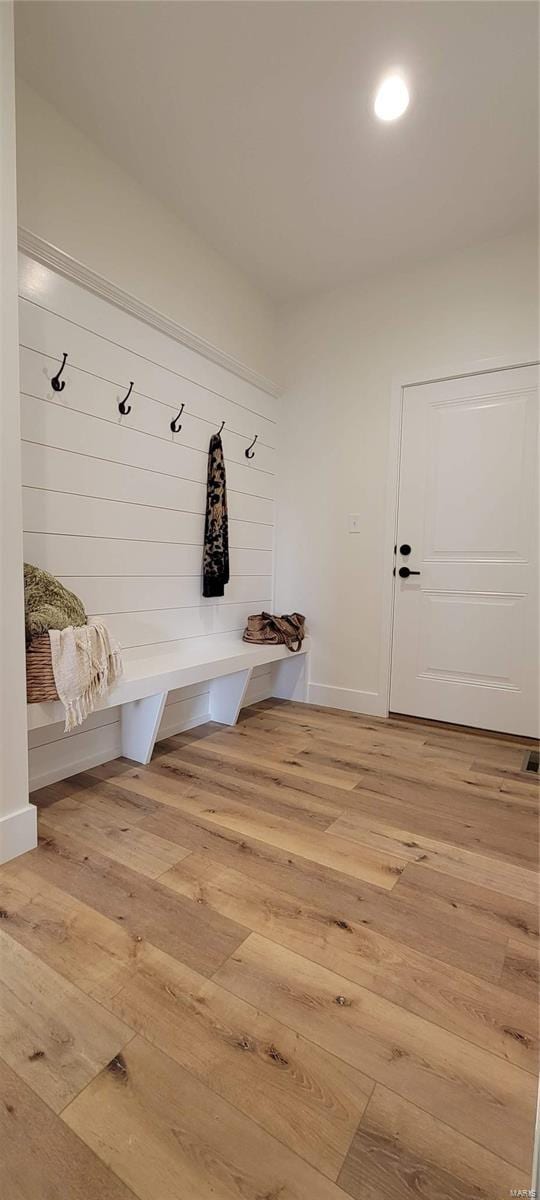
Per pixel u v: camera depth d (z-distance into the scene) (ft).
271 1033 3.01
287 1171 2.32
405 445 9.07
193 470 8.21
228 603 9.30
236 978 3.40
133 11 4.82
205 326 8.41
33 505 5.82
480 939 3.83
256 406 9.75
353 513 9.66
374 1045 2.95
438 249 8.43
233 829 5.31
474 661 8.66
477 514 8.52
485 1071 2.82
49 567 6.04
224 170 6.77
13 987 3.29
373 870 4.66
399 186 7.02
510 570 8.30
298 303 10.12
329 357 9.81
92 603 6.62
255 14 4.85
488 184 6.93
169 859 4.74
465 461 8.57
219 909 4.08
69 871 4.52
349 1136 2.47
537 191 7.06
